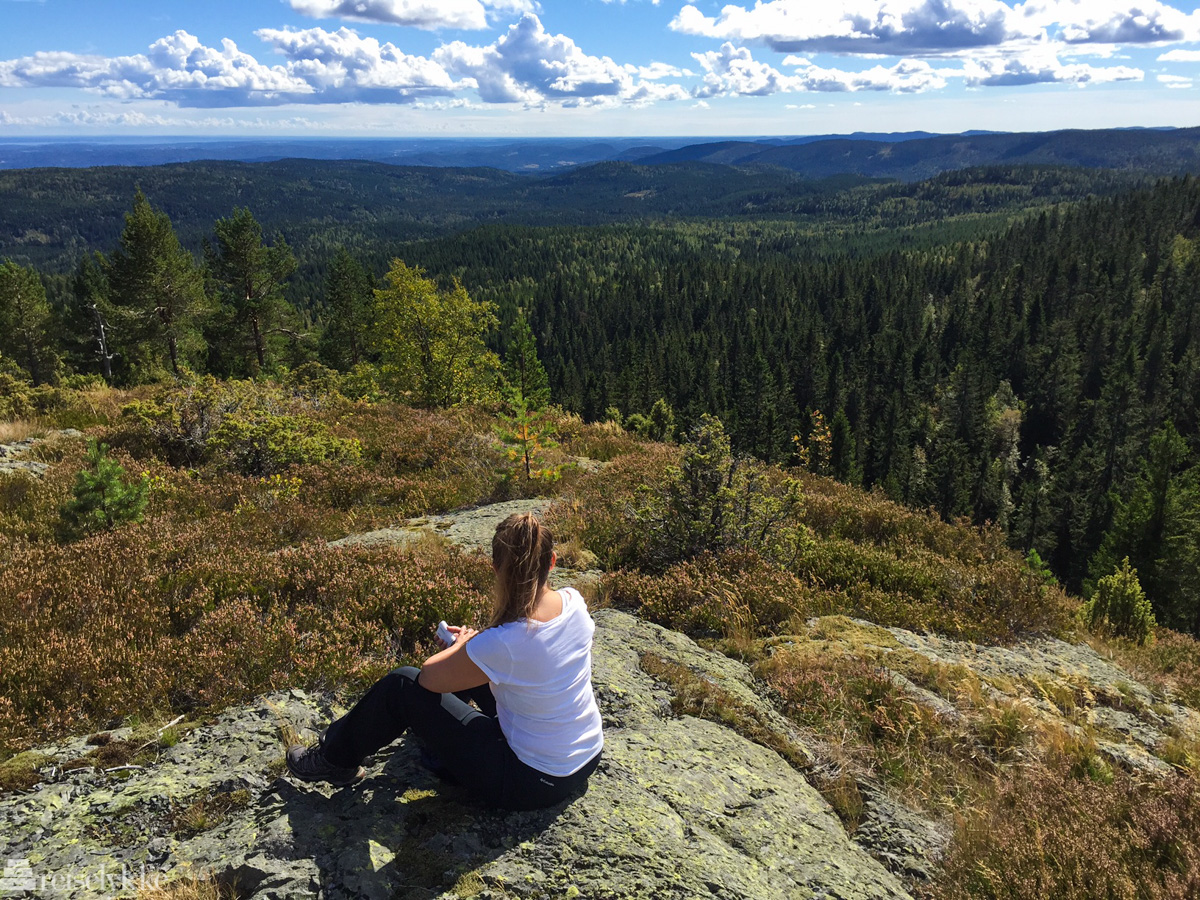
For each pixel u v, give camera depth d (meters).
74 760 3.24
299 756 3.04
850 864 3.19
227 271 41.84
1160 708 5.94
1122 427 93.00
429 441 12.94
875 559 7.89
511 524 2.71
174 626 5.02
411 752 3.33
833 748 4.29
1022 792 4.07
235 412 11.65
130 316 38.69
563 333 186.62
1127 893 3.06
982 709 5.02
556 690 2.73
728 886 2.72
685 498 7.58
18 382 14.88
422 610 5.16
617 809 3.03
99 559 5.99
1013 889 3.16
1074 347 117.56
